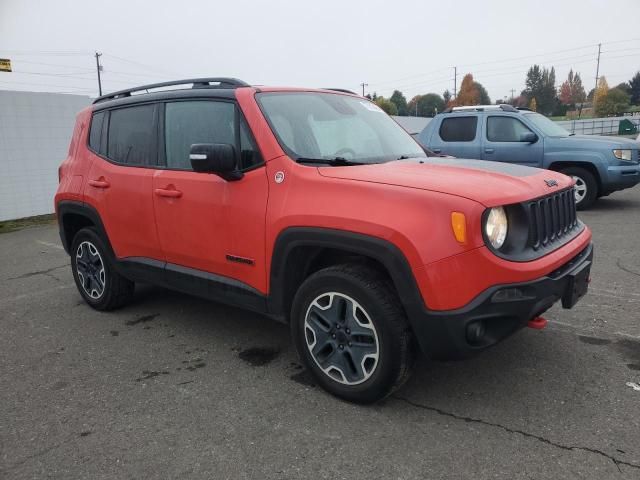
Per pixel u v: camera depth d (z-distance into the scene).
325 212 2.97
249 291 3.49
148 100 4.26
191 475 2.54
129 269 4.45
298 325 3.26
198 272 3.85
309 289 3.14
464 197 2.67
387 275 2.98
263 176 3.34
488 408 3.02
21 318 4.91
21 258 7.80
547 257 2.86
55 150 12.06
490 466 2.51
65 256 7.79
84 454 2.74
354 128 3.96
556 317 4.31
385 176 3.00
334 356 3.12
